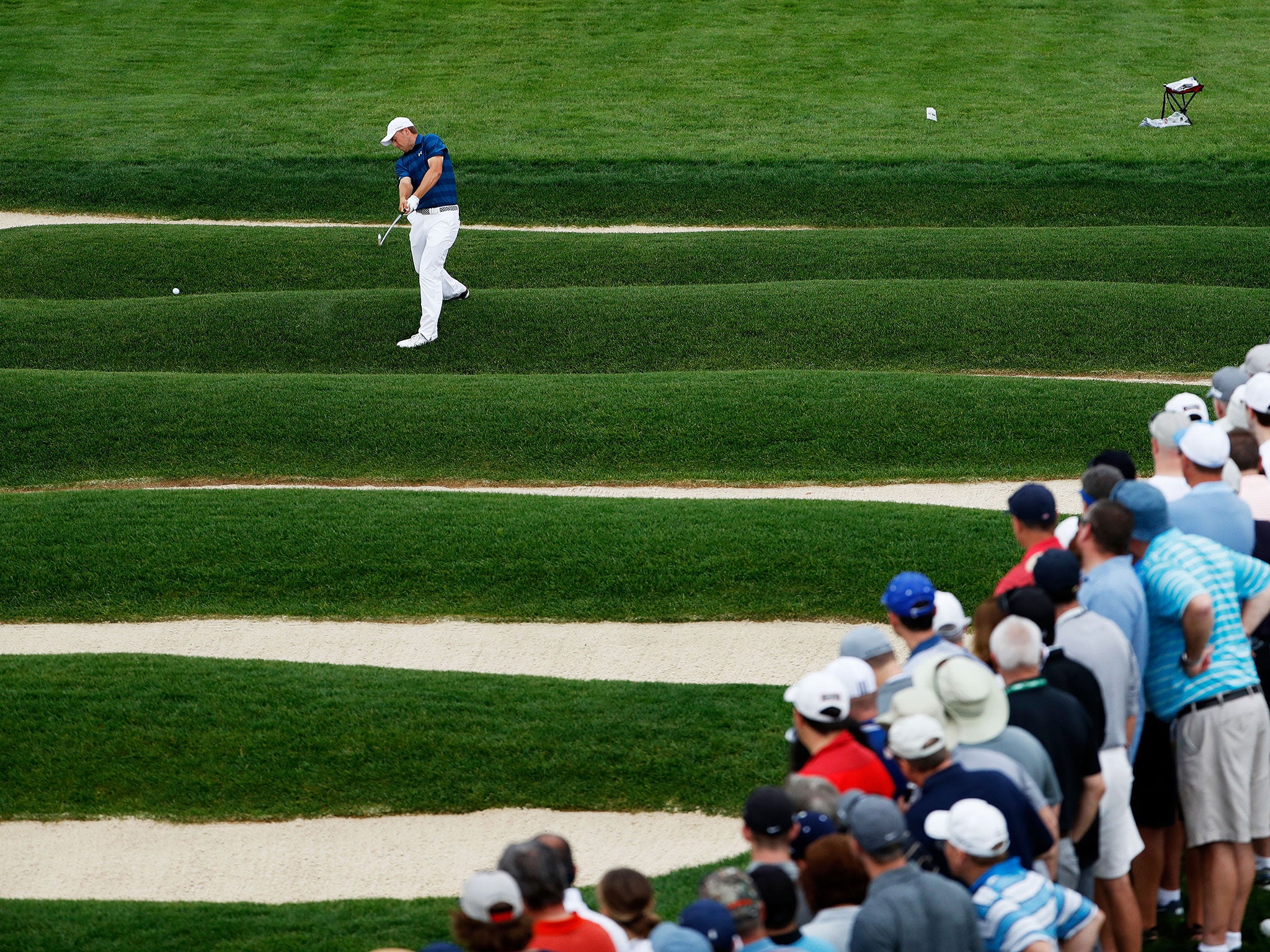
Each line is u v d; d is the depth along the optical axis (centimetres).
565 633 4422
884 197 9388
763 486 5569
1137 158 9738
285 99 11381
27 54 12356
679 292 7700
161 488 5600
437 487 5678
